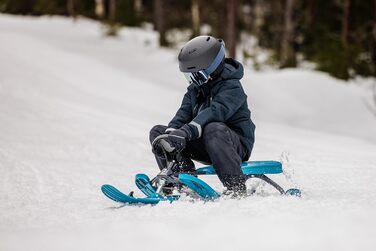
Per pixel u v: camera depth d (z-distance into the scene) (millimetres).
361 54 24359
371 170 6590
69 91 16703
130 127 11469
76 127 11125
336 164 7297
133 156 8547
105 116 12805
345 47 23891
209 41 4453
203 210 3729
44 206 4824
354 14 28031
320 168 6910
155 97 17969
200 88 4594
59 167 7258
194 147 4555
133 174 6797
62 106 13633
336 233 2656
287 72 23281
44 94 15375
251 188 4938
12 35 26594
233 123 4547
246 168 4336
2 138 9602
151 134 4629
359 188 5387
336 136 13508
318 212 3320
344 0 27219
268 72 24344
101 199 5148
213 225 2955
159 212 3807
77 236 2861
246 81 21406
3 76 17000
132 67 24531
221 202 3924
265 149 9305
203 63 4391
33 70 19016
